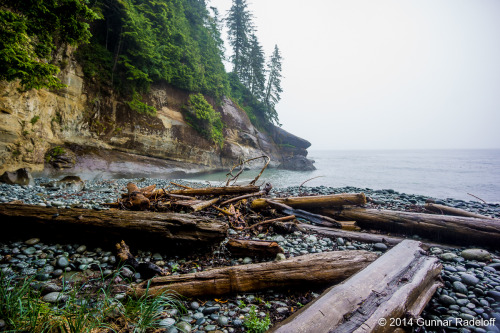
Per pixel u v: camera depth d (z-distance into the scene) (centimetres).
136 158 1936
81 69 1633
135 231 402
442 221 506
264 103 4700
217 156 2877
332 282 307
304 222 609
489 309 270
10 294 229
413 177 2348
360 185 1819
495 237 448
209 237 403
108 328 221
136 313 243
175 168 2200
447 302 284
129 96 1969
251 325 239
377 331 185
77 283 311
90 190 953
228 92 3541
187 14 3131
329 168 3741
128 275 331
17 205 439
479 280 335
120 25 1909
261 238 506
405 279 264
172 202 585
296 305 280
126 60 1880
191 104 2589
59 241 423
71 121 1548
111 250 412
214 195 685
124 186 1184
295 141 4612
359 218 594
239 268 305
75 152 1542
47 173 1321
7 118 1117
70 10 841
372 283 247
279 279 300
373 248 468
